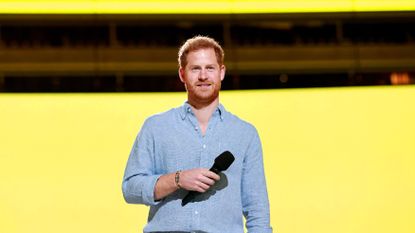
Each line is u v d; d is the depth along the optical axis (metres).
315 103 7.36
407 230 7.22
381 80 8.16
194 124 4.34
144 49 8.26
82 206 7.18
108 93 7.35
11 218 7.09
